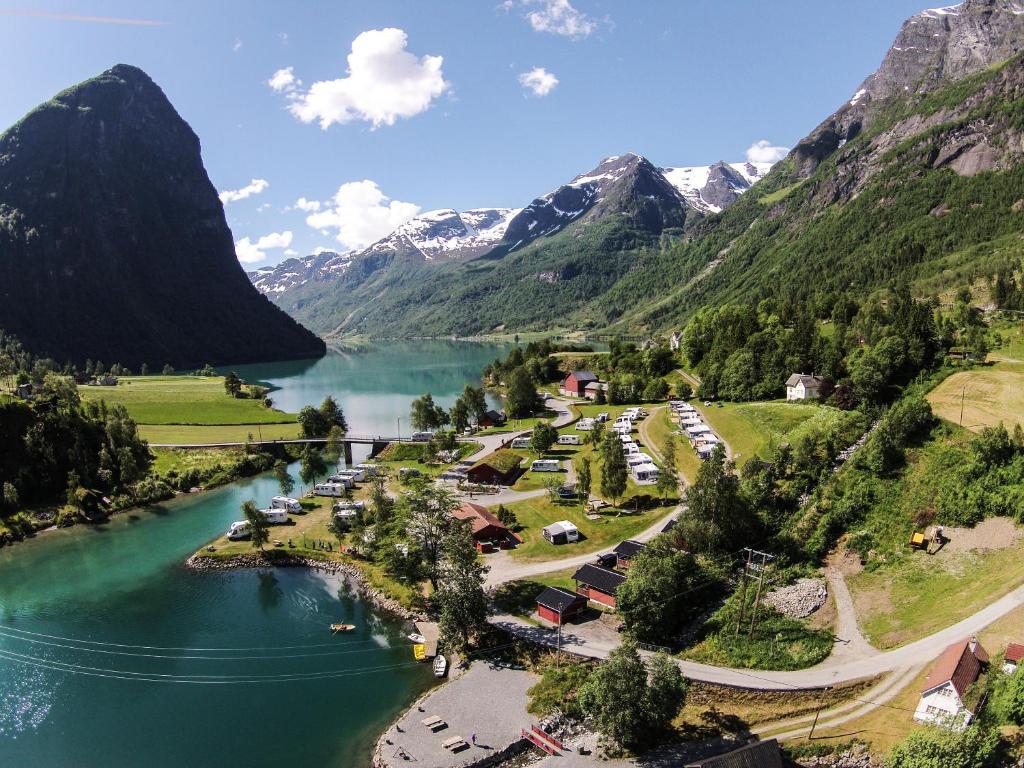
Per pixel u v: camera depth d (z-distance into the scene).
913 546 77.44
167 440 177.25
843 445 102.50
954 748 47.28
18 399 148.62
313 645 79.31
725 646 68.44
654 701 57.41
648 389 196.38
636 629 72.50
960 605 66.75
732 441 133.12
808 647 66.12
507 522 106.75
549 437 141.75
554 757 58.56
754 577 79.62
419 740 60.91
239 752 61.06
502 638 76.31
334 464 169.62
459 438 173.00
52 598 92.94
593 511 109.62
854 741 54.94
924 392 113.81
